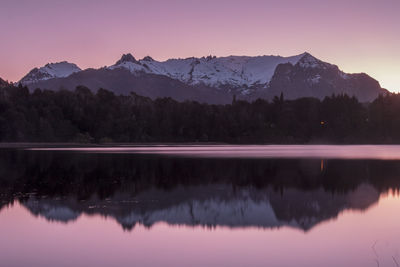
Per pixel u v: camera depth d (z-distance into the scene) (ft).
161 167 207.10
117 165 216.33
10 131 523.70
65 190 129.70
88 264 62.59
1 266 61.57
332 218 93.61
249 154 337.31
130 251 68.85
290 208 105.19
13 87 629.92
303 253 68.03
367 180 160.45
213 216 95.66
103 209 101.14
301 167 212.02
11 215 93.71
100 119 622.13
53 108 589.73
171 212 99.09
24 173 174.40
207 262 63.72
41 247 70.69
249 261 64.18
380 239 75.87
